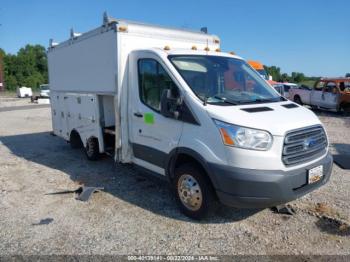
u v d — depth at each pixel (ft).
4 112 68.03
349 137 33.22
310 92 61.62
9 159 25.80
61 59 25.55
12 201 16.72
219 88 15.20
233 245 12.29
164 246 12.28
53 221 14.42
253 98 15.20
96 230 13.56
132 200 16.71
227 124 12.34
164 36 18.86
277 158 12.03
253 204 12.12
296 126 12.66
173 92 14.61
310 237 12.75
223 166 12.35
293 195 12.31
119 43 17.38
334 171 21.06
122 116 17.95
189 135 13.75
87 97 22.00
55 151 28.27
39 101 101.86
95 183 19.42
